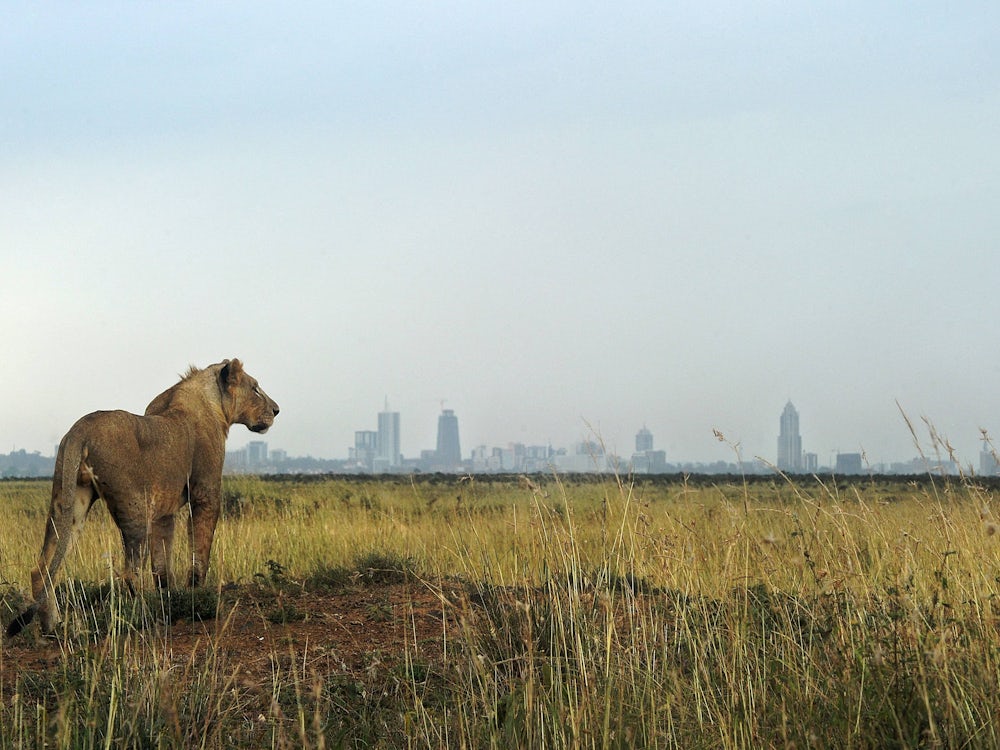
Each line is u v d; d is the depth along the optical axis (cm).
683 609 590
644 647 570
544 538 669
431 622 736
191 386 943
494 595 672
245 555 1079
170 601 766
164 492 834
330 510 1745
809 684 493
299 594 860
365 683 600
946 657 458
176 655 650
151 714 511
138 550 793
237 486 2550
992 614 498
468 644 593
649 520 661
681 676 540
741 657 523
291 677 607
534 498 679
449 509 1542
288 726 529
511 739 488
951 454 585
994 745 425
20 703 542
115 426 776
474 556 812
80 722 509
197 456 910
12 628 659
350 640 698
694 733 492
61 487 742
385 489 2852
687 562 618
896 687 467
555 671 561
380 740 518
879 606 534
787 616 574
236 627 738
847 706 465
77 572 872
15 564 961
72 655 609
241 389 983
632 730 484
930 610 527
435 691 577
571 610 592
